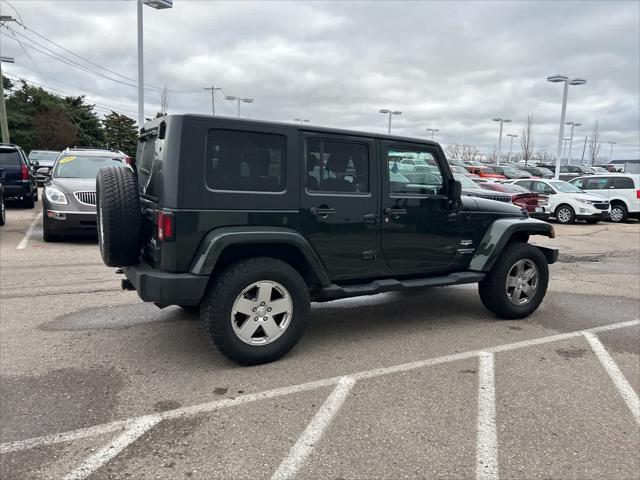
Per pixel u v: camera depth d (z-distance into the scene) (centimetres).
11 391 358
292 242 408
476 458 289
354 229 448
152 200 410
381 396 363
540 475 275
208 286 398
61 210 919
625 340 498
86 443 296
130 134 6197
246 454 288
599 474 278
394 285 469
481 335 505
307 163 421
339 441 303
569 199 1728
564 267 915
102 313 545
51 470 270
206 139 379
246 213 395
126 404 344
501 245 525
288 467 277
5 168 1422
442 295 668
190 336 477
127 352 436
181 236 374
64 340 461
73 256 845
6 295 607
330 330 511
